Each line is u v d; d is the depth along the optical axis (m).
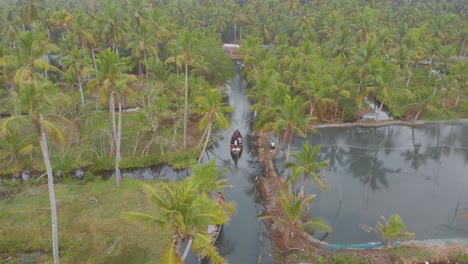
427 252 32.81
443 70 78.62
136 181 44.91
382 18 109.88
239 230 37.41
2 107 54.09
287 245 34.06
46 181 44.16
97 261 31.23
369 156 52.81
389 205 41.22
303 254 32.44
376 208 40.62
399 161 51.47
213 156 53.53
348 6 120.50
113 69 38.25
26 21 76.50
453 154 53.81
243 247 34.84
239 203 42.22
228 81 89.50
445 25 95.38
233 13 119.81
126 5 106.06
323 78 62.81
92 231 34.91
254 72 70.62
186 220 21.12
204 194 25.12
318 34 109.12
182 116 57.66
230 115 68.81
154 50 73.44
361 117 65.25
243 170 50.03
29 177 46.28
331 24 100.06
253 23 113.44
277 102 45.41
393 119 65.50
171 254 21.03
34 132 47.91
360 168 49.38
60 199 39.97
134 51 75.00
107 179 47.12
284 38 88.00
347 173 48.06
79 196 40.78
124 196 41.12
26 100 24.98
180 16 110.88
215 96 43.62
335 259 31.27
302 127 41.12
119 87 38.28
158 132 57.25
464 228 37.31
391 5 153.75
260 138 57.75
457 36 94.12
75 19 69.94
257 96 55.75
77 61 60.28
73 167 47.84
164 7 112.19
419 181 46.38
